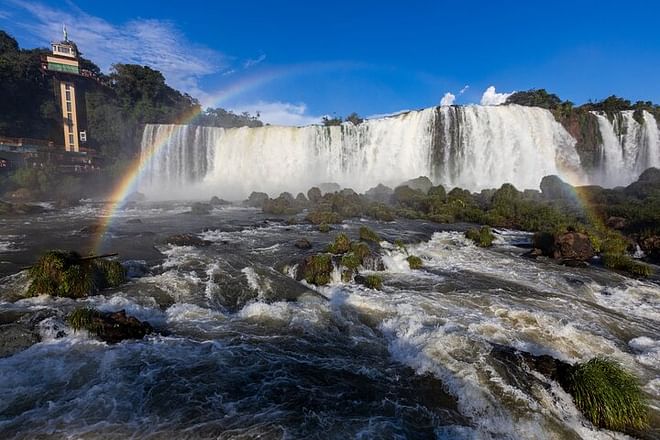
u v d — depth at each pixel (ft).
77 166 172.96
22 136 178.81
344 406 24.70
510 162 152.15
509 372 27.43
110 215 103.96
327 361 30.30
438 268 57.26
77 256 42.63
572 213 94.12
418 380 28.19
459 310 40.14
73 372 26.40
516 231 86.74
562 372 26.43
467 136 152.87
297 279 50.39
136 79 236.84
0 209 102.01
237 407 23.77
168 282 45.09
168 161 179.32
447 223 96.02
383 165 161.38
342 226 88.07
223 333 33.96
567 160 157.69
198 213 107.86
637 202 94.27
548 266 59.21
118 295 40.19
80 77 195.83
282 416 23.16
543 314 39.04
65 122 191.42
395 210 108.17
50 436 20.43
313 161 168.25
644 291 49.32
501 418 23.76
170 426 21.67
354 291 45.75
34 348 28.78
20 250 59.31
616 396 23.32
